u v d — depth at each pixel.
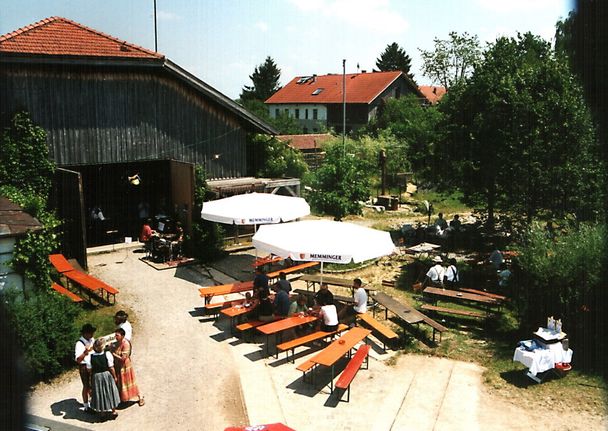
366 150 40.22
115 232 22.48
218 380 11.27
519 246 15.27
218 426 9.55
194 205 20.28
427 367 11.94
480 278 18.19
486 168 21.36
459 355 12.53
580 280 12.33
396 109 53.53
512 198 19.97
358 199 29.53
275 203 17.41
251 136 25.09
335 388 10.95
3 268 12.87
